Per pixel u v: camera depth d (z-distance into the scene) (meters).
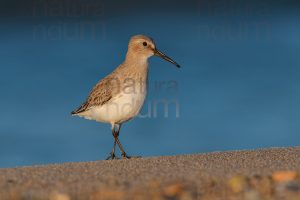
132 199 6.86
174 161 9.11
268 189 7.08
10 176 8.11
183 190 7.18
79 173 8.29
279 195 6.86
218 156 9.48
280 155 9.46
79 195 7.11
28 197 7.05
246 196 6.86
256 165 8.71
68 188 7.42
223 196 6.96
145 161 9.16
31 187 7.50
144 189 7.26
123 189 7.28
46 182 7.75
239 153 9.70
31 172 8.38
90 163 9.08
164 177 7.93
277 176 7.69
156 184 7.44
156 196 6.94
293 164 8.76
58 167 8.73
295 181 7.41
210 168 8.52
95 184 7.59
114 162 9.10
